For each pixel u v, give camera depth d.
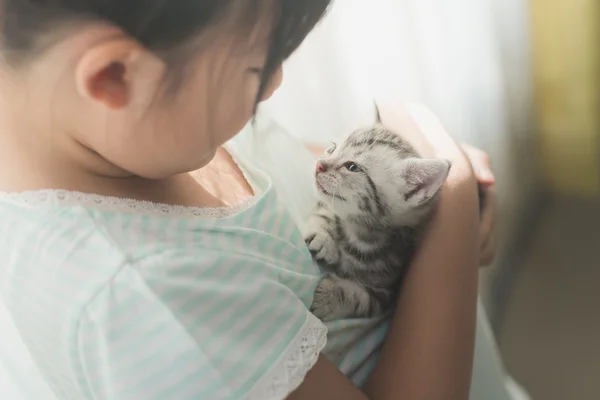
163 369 0.51
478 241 0.84
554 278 1.62
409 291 0.77
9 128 0.56
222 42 0.49
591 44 1.45
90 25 0.45
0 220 0.54
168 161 0.55
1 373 0.68
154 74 0.47
